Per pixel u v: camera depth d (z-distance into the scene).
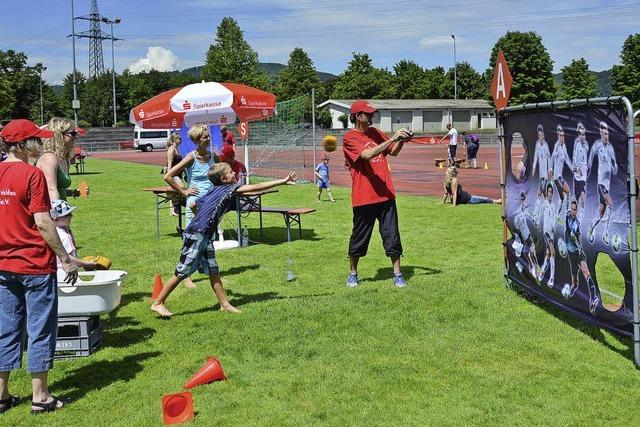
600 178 5.37
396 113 81.19
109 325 6.66
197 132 8.49
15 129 4.61
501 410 4.46
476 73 103.31
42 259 4.54
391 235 7.81
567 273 6.07
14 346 4.64
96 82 104.00
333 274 8.78
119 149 71.19
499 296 7.28
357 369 5.27
